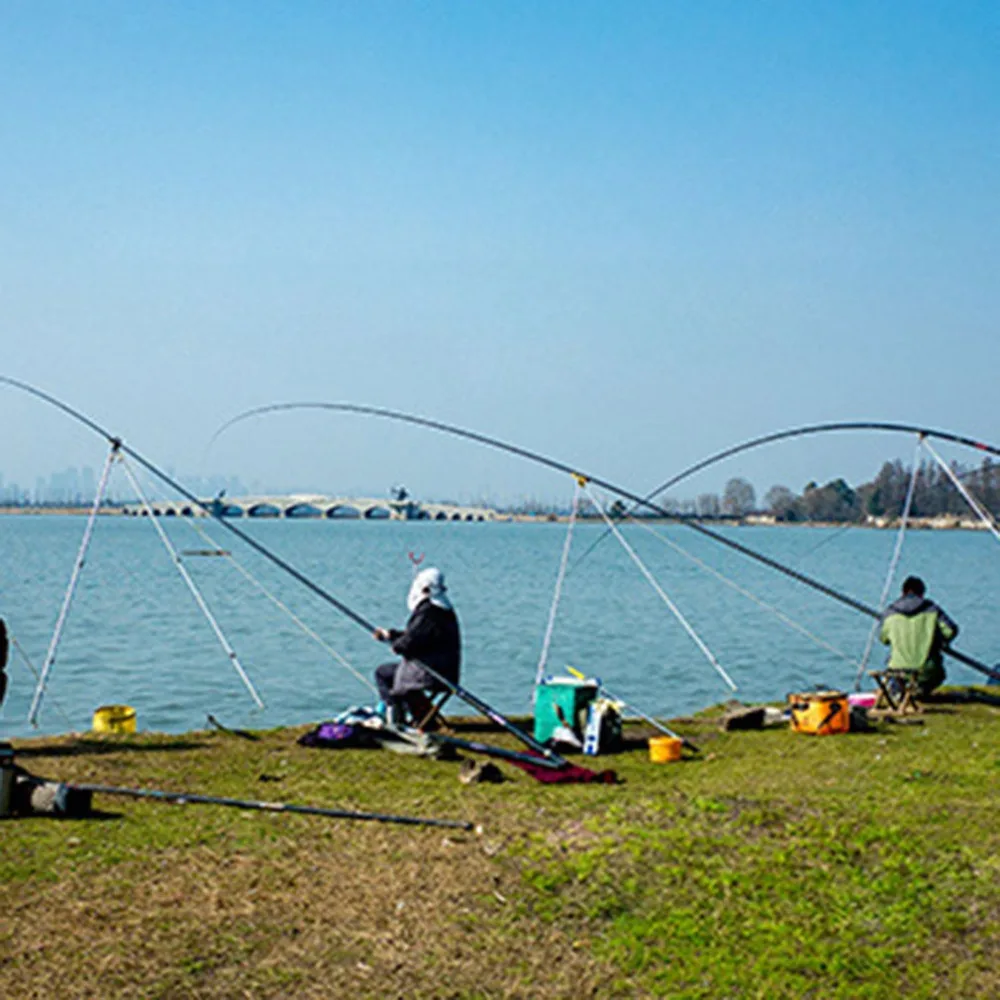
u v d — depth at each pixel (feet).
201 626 86.84
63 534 360.89
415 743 31.27
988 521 40.01
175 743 32.40
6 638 27.25
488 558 229.86
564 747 33.04
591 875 21.13
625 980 18.10
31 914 19.45
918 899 20.25
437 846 22.62
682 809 24.34
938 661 39.45
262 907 20.03
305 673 64.34
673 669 67.82
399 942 18.98
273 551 256.11
